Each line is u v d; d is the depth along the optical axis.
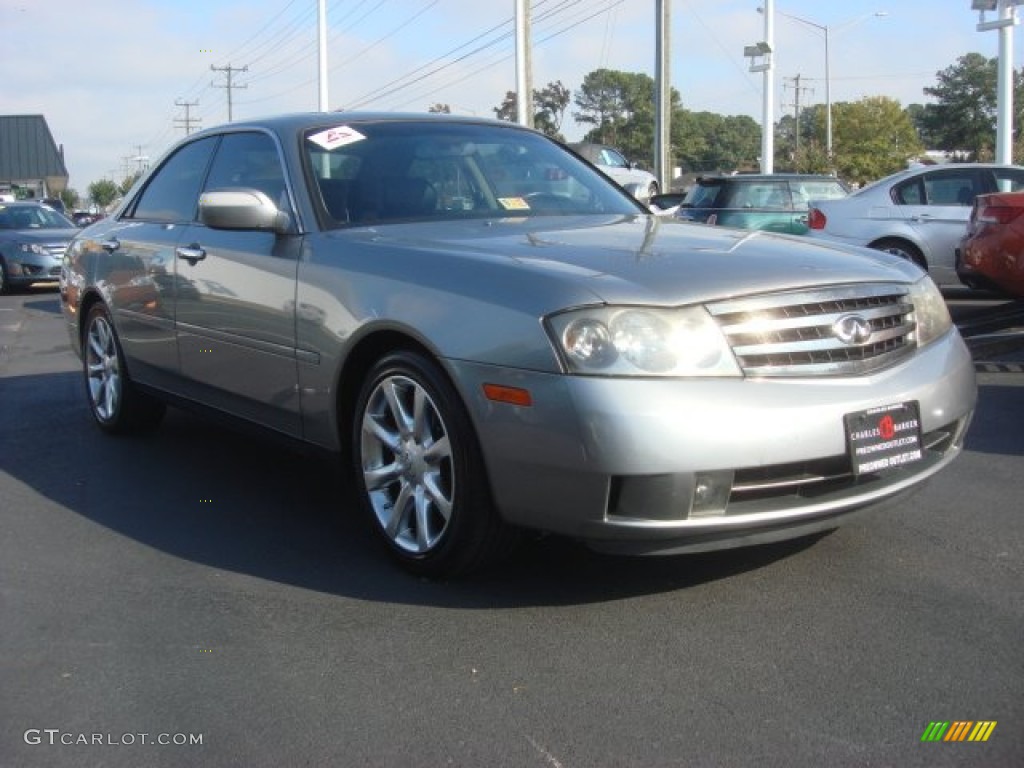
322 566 3.92
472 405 3.31
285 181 4.46
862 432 3.28
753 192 13.18
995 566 3.78
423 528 3.63
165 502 4.77
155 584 3.79
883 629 3.28
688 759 2.59
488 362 3.26
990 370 7.38
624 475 3.04
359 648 3.24
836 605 3.46
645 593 3.59
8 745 2.73
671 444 3.03
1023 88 60.78
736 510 3.17
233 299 4.50
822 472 3.27
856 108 66.62
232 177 4.93
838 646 3.17
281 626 3.41
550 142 5.25
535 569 3.82
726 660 3.10
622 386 3.05
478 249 3.66
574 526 3.16
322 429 4.09
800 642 3.20
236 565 3.96
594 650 3.18
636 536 3.10
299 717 2.84
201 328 4.79
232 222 4.21
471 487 3.42
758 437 3.10
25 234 16.98
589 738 2.69
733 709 2.82
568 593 3.60
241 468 5.34
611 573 3.76
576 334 3.12
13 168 71.94
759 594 3.56
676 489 3.06
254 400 4.48
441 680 3.02
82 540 4.28
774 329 3.25
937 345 3.72
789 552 3.93
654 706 2.84
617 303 3.15
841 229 11.73
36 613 3.55
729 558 3.88
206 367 4.82
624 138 78.69
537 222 4.30
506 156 4.90
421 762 2.61
